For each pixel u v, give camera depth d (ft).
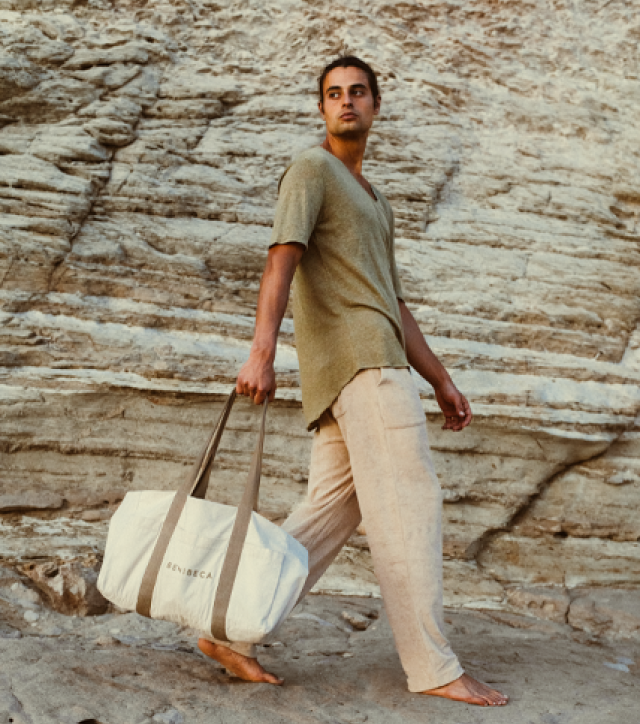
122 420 11.65
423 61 14.80
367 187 8.55
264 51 14.28
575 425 12.32
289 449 11.97
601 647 10.46
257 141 13.55
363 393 7.45
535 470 12.40
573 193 14.28
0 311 11.66
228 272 12.73
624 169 14.64
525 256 13.66
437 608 7.29
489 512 12.21
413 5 14.98
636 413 12.80
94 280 12.11
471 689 7.27
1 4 13.39
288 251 7.32
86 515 11.18
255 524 6.73
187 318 12.22
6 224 11.91
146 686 7.05
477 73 14.97
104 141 12.86
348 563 11.40
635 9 15.67
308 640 9.13
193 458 11.75
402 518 7.29
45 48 13.10
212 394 11.70
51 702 6.42
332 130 8.29
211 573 6.57
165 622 9.36
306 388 7.88
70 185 12.37
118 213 12.64
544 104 14.92
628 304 13.75
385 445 7.36
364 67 8.40
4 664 7.13
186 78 13.69
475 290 13.25
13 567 10.03
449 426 9.05
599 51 15.44
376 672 7.94
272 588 6.49
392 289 8.00
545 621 11.14
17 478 11.24
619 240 14.17
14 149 12.51
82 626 9.27
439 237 13.57
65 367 11.55
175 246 12.62
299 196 7.48
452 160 14.11
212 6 14.26
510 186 14.20
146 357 11.71
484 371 12.64
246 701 6.91
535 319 13.26
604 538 12.42
